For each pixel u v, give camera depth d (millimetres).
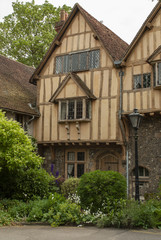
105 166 14961
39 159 10688
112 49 15078
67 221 8234
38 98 16438
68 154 15992
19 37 24078
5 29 24281
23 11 23969
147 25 13469
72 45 15719
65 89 15141
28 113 15492
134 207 8070
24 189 10562
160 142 13141
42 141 15852
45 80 16344
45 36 23453
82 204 8781
